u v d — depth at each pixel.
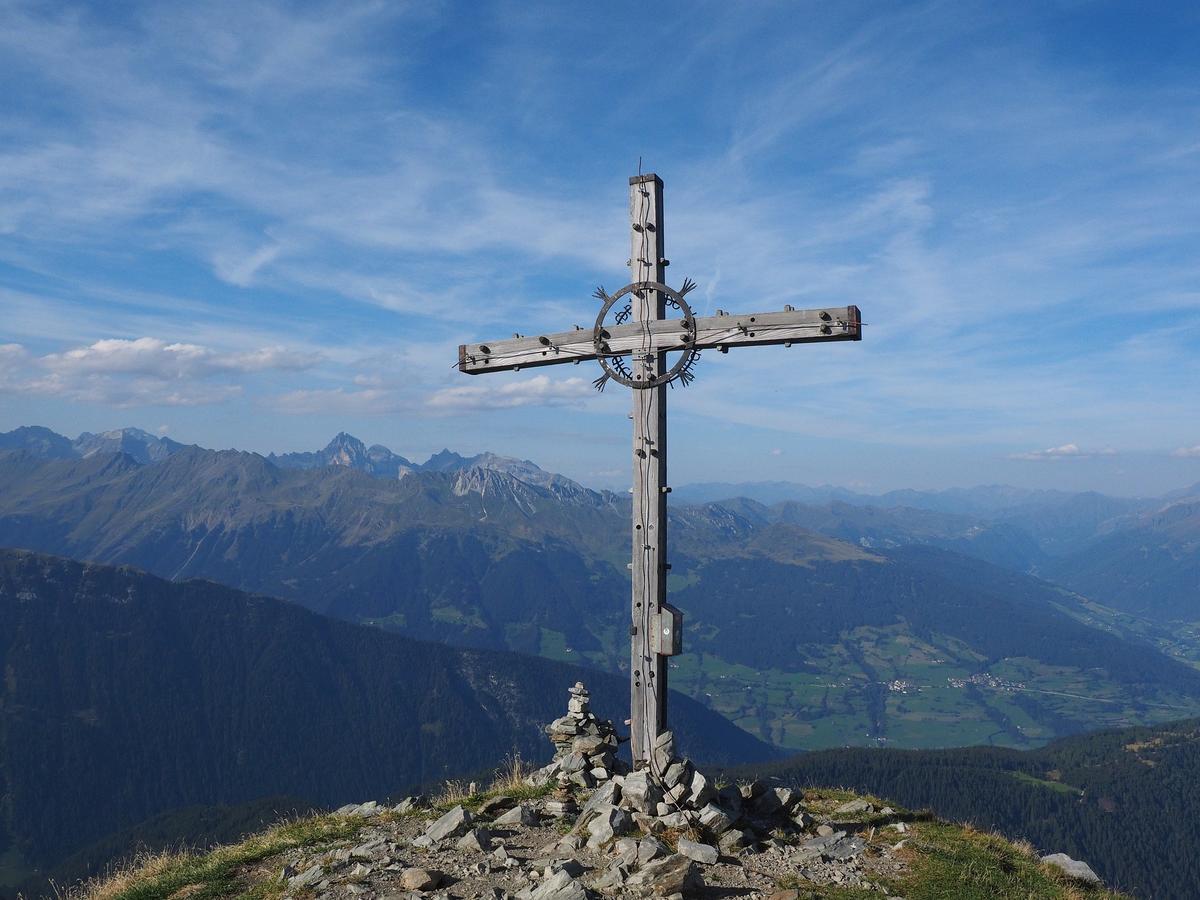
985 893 10.44
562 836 12.28
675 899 9.67
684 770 12.74
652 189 13.41
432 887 10.41
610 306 13.48
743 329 12.41
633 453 13.33
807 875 10.73
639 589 13.14
